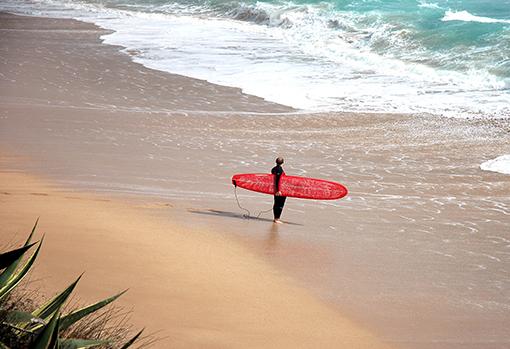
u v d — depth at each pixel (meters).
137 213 38.34
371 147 58.97
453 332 26.69
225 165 52.12
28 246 14.96
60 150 53.00
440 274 33.19
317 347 23.84
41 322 15.23
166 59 92.19
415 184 50.22
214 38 107.44
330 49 97.88
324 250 35.03
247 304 26.86
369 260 34.19
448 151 58.06
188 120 65.06
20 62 88.38
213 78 82.19
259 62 90.62
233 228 37.38
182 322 24.33
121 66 87.62
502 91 76.88
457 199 47.31
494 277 33.41
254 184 41.12
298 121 66.12
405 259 34.91
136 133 59.81
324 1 131.50
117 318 23.58
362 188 48.88
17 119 62.09
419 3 128.12
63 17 132.00
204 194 44.53
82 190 42.75
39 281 25.88
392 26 104.50
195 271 29.78
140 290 26.81
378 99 74.12
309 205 44.44
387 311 28.08
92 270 28.23
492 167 53.91
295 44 102.06
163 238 34.06
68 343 15.02
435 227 41.25
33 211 36.50
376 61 90.75
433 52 92.12
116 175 47.25
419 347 25.06
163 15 131.62
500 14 117.19
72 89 75.50
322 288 29.83
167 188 45.09
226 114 67.69
